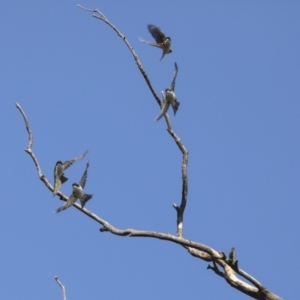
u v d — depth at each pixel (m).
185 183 16.91
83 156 14.90
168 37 16.39
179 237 15.32
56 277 13.45
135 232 15.55
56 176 14.93
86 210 15.70
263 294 14.66
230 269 15.26
